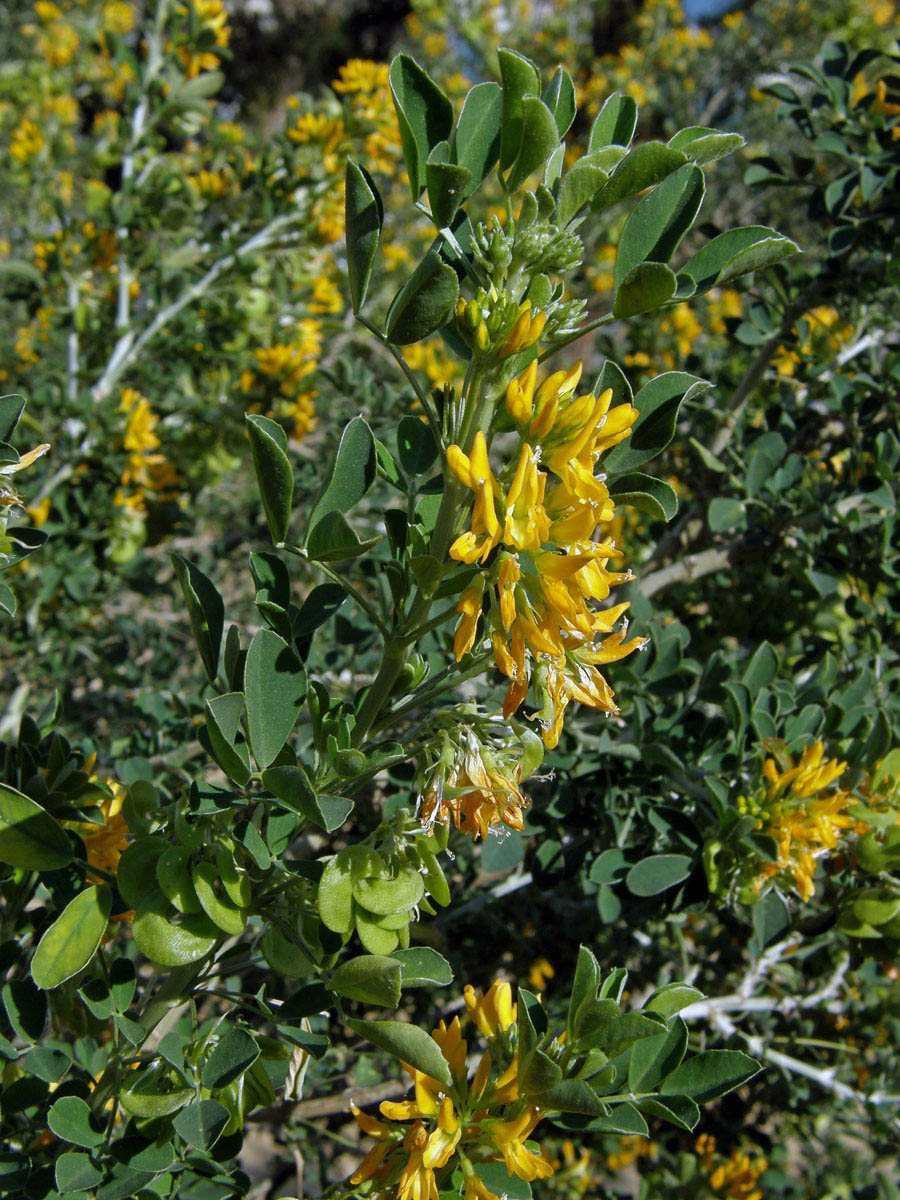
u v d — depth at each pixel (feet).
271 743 0.50
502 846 0.75
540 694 0.48
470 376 0.48
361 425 0.51
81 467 1.50
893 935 0.76
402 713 0.54
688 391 0.51
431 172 0.45
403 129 0.48
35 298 1.75
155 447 1.60
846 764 0.75
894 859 0.74
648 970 1.19
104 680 1.52
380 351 2.03
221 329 1.71
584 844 0.94
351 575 1.48
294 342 1.74
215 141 1.87
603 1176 1.42
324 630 1.24
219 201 1.69
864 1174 1.32
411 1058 0.49
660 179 0.49
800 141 3.42
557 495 0.46
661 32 3.98
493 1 4.23
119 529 1.49
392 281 2.64
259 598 0.56
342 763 0.49
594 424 0.44
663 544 1.32
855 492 1.14
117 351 1.60
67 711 1.55
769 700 0.84
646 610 0.96
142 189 1.64
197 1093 0.52
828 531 1.11
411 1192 0.51
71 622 1.53
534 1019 0.56
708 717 0.88
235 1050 0.52
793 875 0.73
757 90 1.13
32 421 1.47
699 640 1.31
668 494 0.52
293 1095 0.60
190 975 0.55
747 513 1.15
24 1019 0.58
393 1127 0.56
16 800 0.53
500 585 0.45
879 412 1.23
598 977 0.54
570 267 0.48
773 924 0.76
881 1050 1.19
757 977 1.03
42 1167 0.57
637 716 0.85
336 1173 1.26
